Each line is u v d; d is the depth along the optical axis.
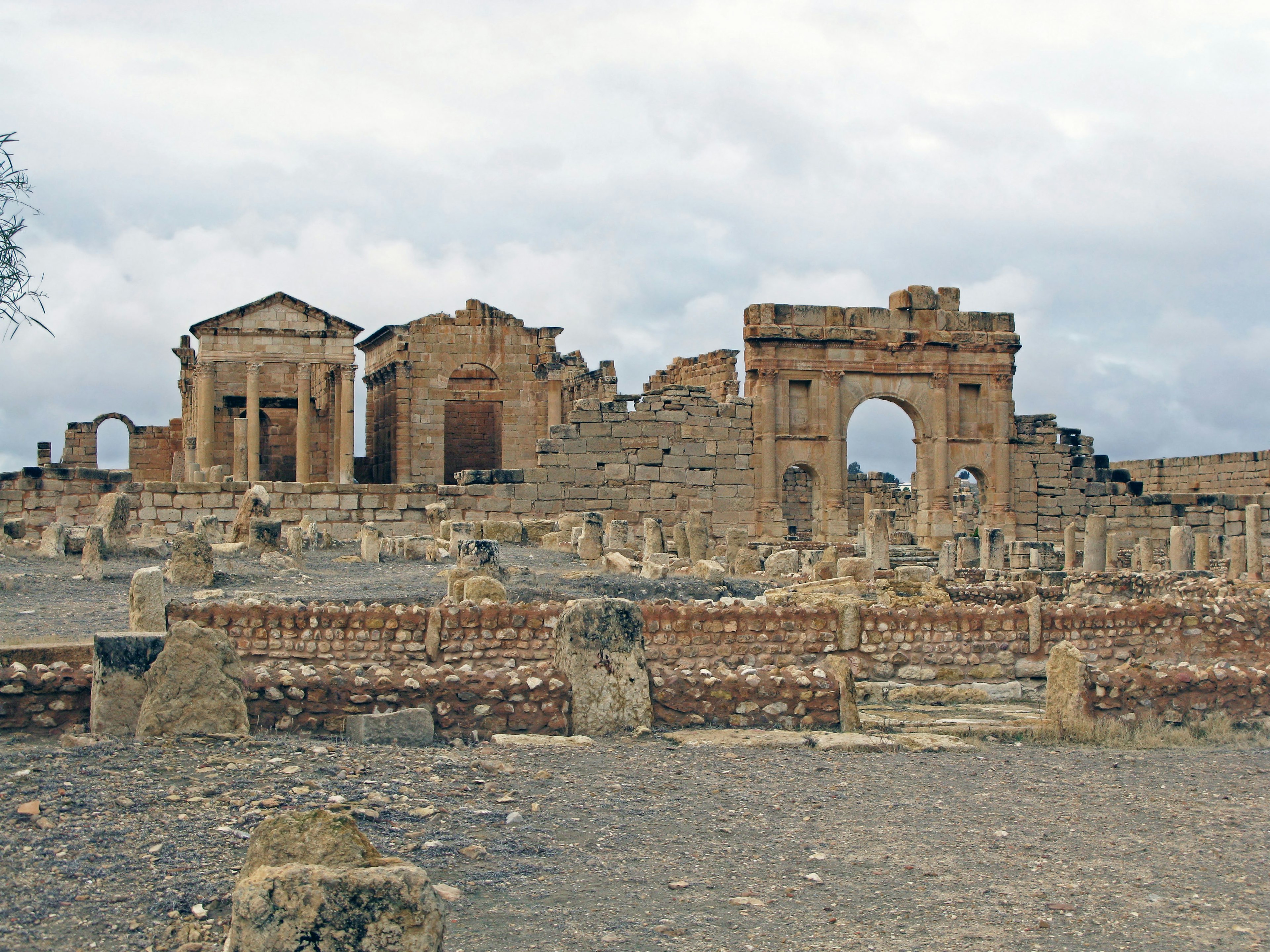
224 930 7.90
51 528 31.16
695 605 22.28
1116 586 33.62
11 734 13.36
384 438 68.69
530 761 13.38
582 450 54.94
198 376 64.31
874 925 8.67
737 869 9.88
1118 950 8.32
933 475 61.06
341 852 7.31
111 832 9.59
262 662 19.97
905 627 22.41
